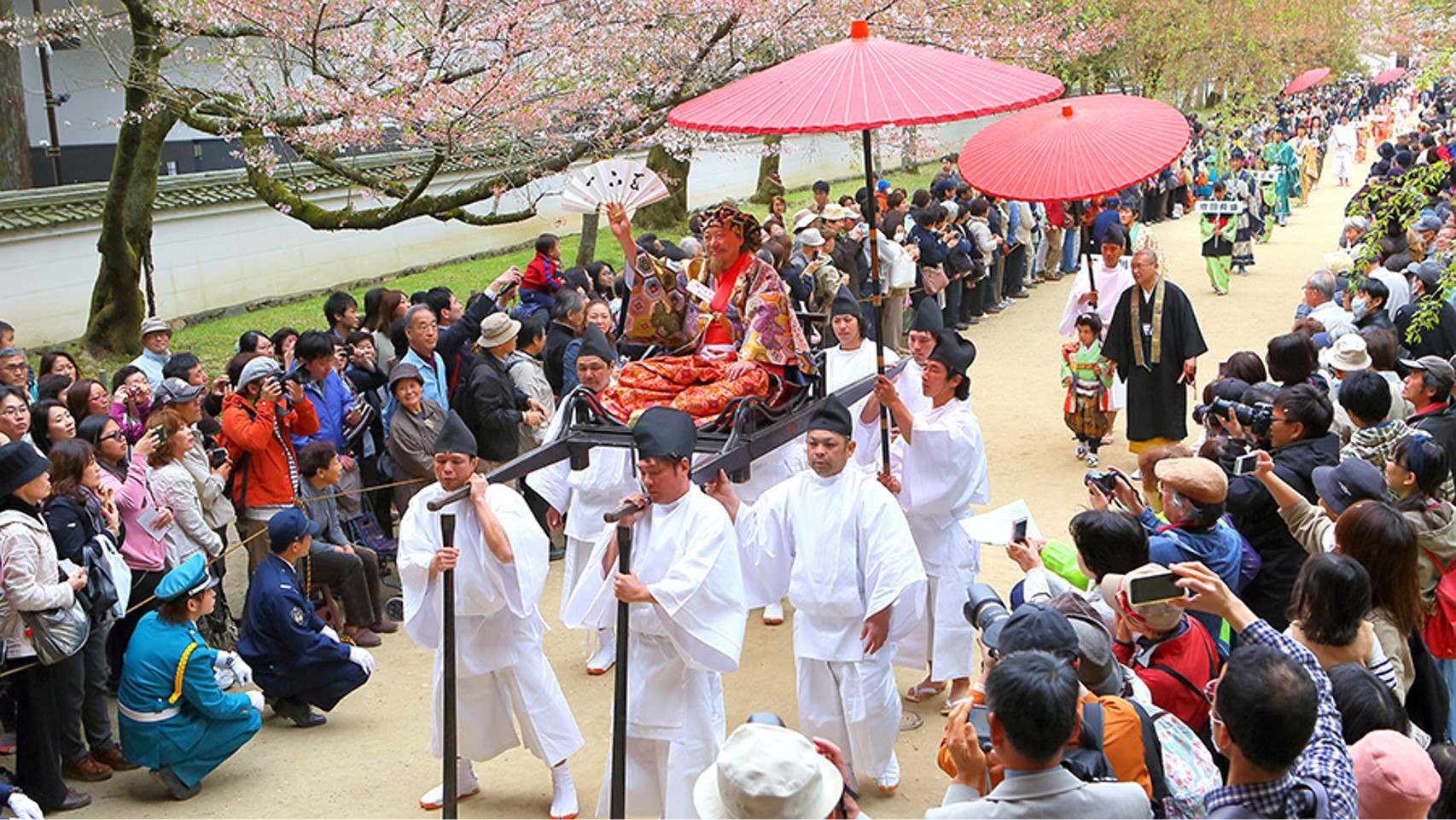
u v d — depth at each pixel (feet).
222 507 24.50
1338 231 77.66
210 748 19.77
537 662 19.15
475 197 36.35
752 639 25.54
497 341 28.58
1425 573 17.58
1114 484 17.98
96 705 20.45
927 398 24.03
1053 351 49.39
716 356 19.88
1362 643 14.30
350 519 27.81
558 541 30.96
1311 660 12.28
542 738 19.03
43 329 48.11
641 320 20.76
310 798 19.67
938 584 22.03
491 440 28.68
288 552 22.09
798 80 17.06
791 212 82.38
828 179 100.42
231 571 29.30
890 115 16.01
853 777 19.44
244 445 24.80
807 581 18.63
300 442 26.48
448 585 16.75
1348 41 101.14
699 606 16.72
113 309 44.27
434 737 19.44
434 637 18.86
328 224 37.04
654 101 39.70
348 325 31.68
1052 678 10.46
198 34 35.24
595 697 23.20
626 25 38.29
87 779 20.27
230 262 55.77
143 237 43.45
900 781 19.92
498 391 28.45
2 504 18.78
